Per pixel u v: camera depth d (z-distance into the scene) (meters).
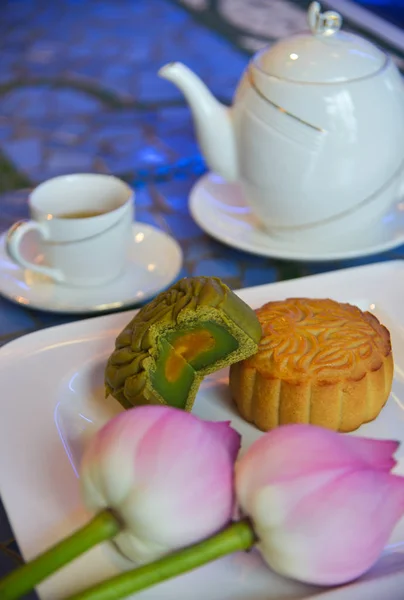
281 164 0.66
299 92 0.64
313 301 0.59
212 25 1.08
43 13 1.17
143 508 0.44
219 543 0.45
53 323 0.64
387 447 0.47
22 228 0.64
